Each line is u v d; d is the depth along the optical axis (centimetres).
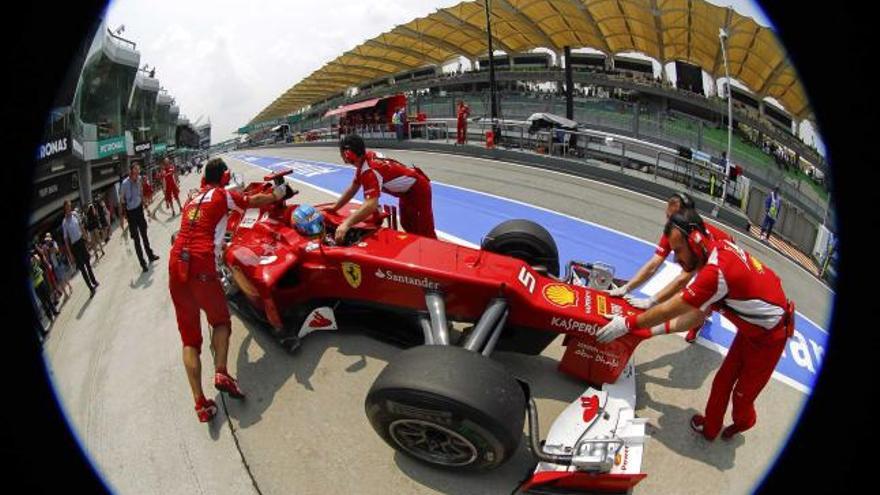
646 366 394
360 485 288
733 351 293
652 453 308
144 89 2742
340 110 2547
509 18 2123
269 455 312
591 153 1202
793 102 1912
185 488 297
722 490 281
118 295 605
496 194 951
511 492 281
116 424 359
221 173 358
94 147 1494
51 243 691
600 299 356
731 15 1436
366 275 382
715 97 2264
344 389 365
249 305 452
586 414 296
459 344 379
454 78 3866
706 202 858
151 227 981
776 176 1188
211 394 373
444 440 277
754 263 278
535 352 364
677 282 334
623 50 2208
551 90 3150
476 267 361
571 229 732
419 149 1688
